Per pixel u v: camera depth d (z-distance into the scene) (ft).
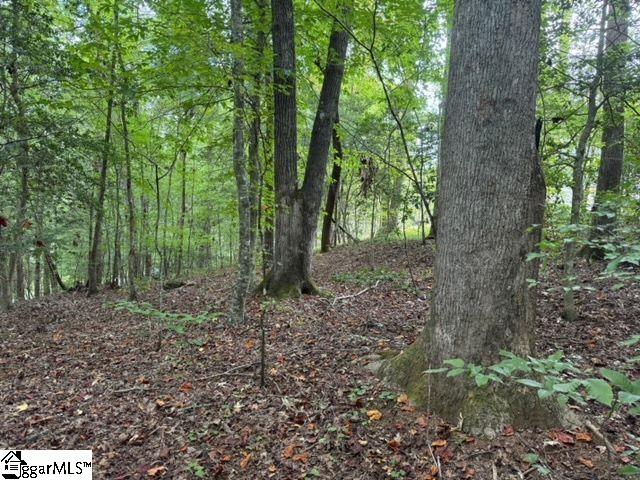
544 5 18.04
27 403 14.74
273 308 23.62
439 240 11.50
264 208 27.30
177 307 27.30
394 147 39.47
